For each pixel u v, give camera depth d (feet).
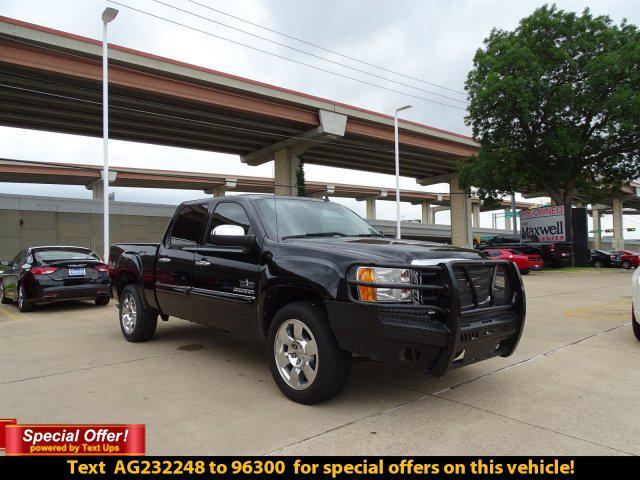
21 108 109.40
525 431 11.16
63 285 32.99
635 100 81.20
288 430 11.27
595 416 12.11
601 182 103.60
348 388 14.51
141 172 214.90
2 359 18.58
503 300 13.78
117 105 111.14
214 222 17.52
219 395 13.88
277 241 14.79
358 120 144.87
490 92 87.10
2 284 40.47
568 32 87.10
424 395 13.82
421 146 163.94
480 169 96.07
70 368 17.08
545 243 87.86
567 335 22.80
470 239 203.92
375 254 12.67
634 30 88.94
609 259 109.19
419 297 11.96
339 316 12.09
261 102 122.83
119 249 23.22
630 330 24.13
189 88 109.50
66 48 91.66
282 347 13.73
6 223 114.42
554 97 86.74
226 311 15.99
